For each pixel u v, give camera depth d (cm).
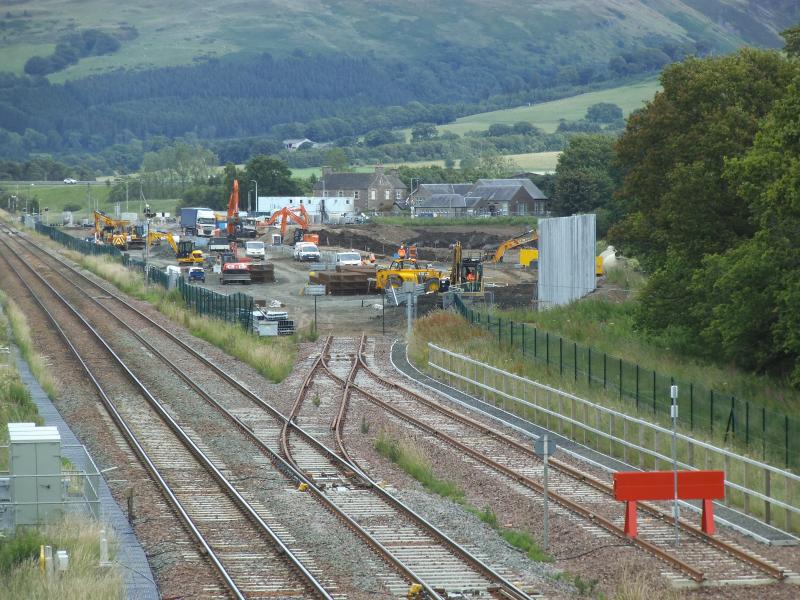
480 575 5778
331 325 19450
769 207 11269
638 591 5353
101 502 7038
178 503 7119
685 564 5950
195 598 5303
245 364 14412
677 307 13700
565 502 7419
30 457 6469
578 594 5578
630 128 16800
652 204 16088
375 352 15738
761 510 7388
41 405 10812
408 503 7338
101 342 15838
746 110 14850
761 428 9138
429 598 5359
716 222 13838
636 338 15075
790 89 11212
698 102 15462
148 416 10600
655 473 6569
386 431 9869
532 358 12938
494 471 8506
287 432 9981
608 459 8844
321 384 12825
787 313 10950
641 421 8475
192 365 14162
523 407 10825
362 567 5862
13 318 17862
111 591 5109
